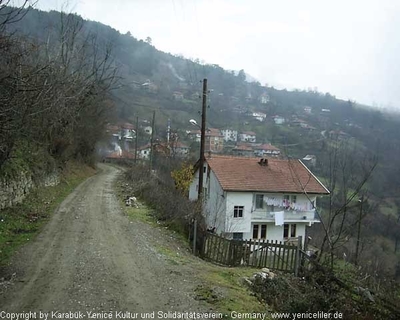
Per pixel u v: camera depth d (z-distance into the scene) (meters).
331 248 11.05
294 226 29.84
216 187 28.38
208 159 29.77
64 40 22.16
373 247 23.67
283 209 28.88
